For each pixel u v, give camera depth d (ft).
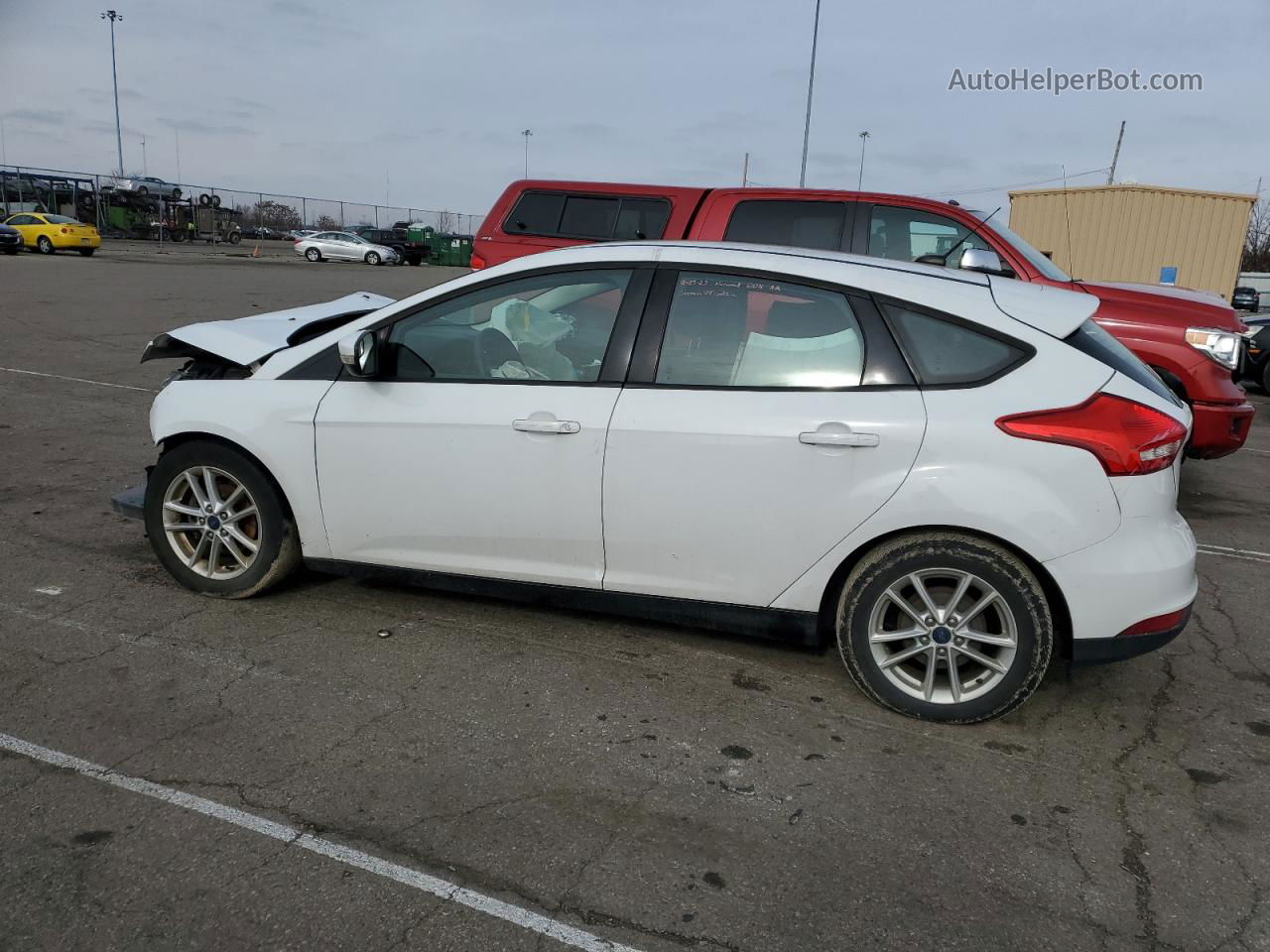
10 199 127.75
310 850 8.61
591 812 9.34
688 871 8.54
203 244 145.28
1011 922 8.05
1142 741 11.14
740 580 11.54
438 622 13.58
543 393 11.96
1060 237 54.60
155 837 8.69
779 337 11.40
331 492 12.91
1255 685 12.72
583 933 7.75
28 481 19.98
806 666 12.65
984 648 11.28
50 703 10.96
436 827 9.00
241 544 13.93
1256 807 9.86
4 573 14.79
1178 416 10.72
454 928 7.73
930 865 8.75
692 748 10.60
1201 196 51.19
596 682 12.01
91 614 13.41
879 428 10.74
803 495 11.02
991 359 10.80
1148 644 10.68
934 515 10.62
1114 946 7.81
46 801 9.14
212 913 7.78
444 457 12.26
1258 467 26.66
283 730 10.60
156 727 10.55
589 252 12.37
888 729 11.16
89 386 30.78
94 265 83.20
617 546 11.85
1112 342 11.65
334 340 13.12
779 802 9.64
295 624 13.34
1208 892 8.51
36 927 7.55
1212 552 18.58
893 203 22.36
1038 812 9.64
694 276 11.80
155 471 13.83
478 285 12.57
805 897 8.25
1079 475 10.34
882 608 11.16
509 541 12.30
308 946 7.49
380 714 11.03
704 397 11.38
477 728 10.82
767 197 23.11
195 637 12.81
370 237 142.20
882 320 11.11
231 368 14.42
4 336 39.78
